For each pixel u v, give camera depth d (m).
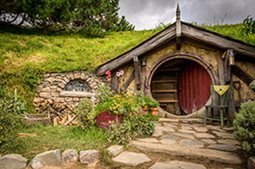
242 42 6.73
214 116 6.93
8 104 5.99
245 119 3.50
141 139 4.70
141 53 7.56
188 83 9.25
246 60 7.14
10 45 8.55
